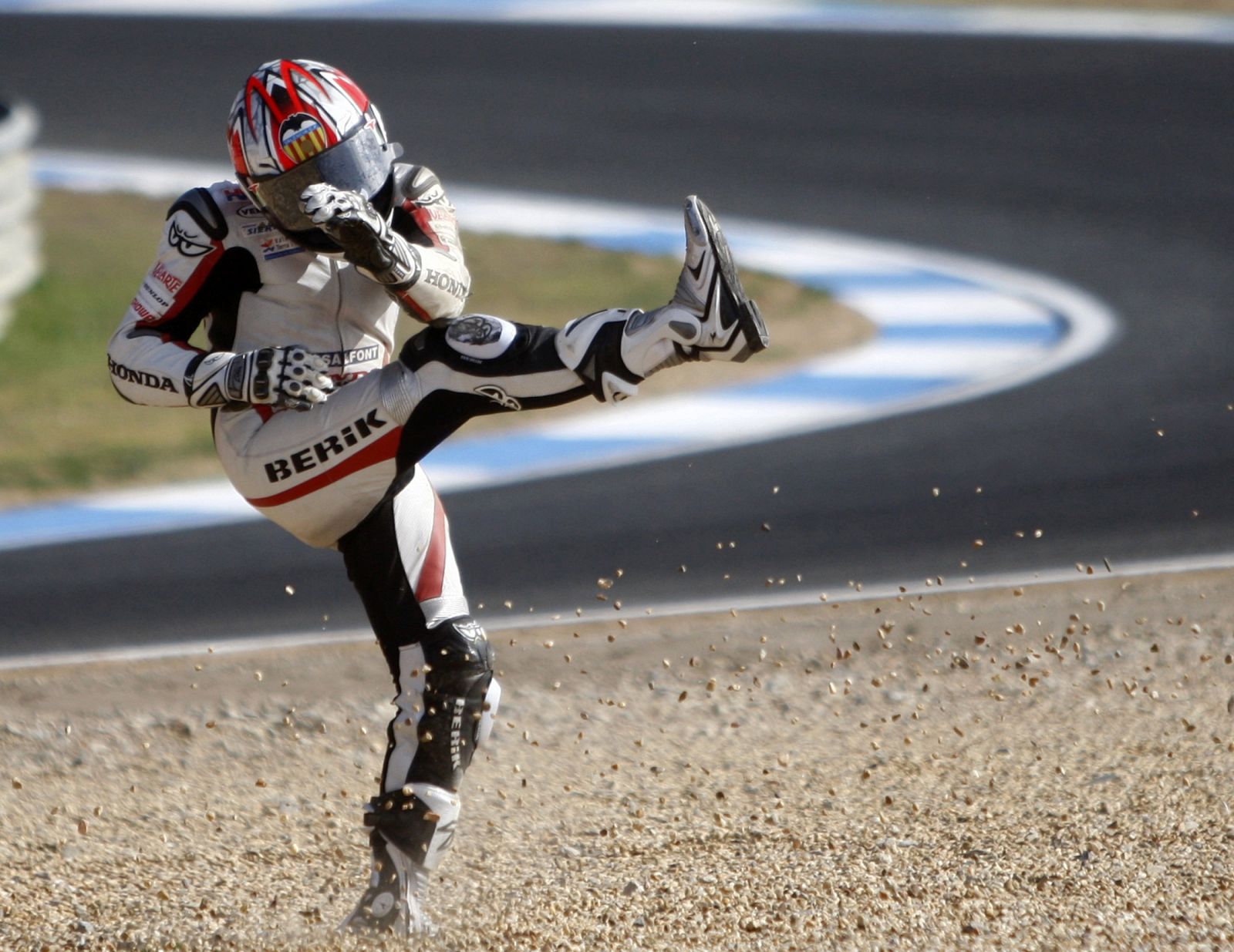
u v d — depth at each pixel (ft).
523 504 93.56
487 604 77.46
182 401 37.93
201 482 100.78
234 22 241.55
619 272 149.79
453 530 89.20
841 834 48.03
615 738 60.39
